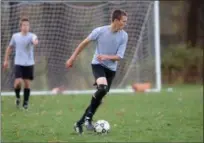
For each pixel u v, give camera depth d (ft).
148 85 170.19
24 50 112.57
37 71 160.86
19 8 152.97
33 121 94.02
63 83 165.78
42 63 160.76
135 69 169.78
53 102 131.34
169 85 220.84
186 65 233.14
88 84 169.48
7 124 89.71
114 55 77.97
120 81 166.40
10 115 102.12
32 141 73.51
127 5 163.32
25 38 112.37
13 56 152.56
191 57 232.73
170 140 75.82
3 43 150.30
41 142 72.79
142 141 74.23
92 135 78.54
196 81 233.14
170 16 251.60
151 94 157.89
